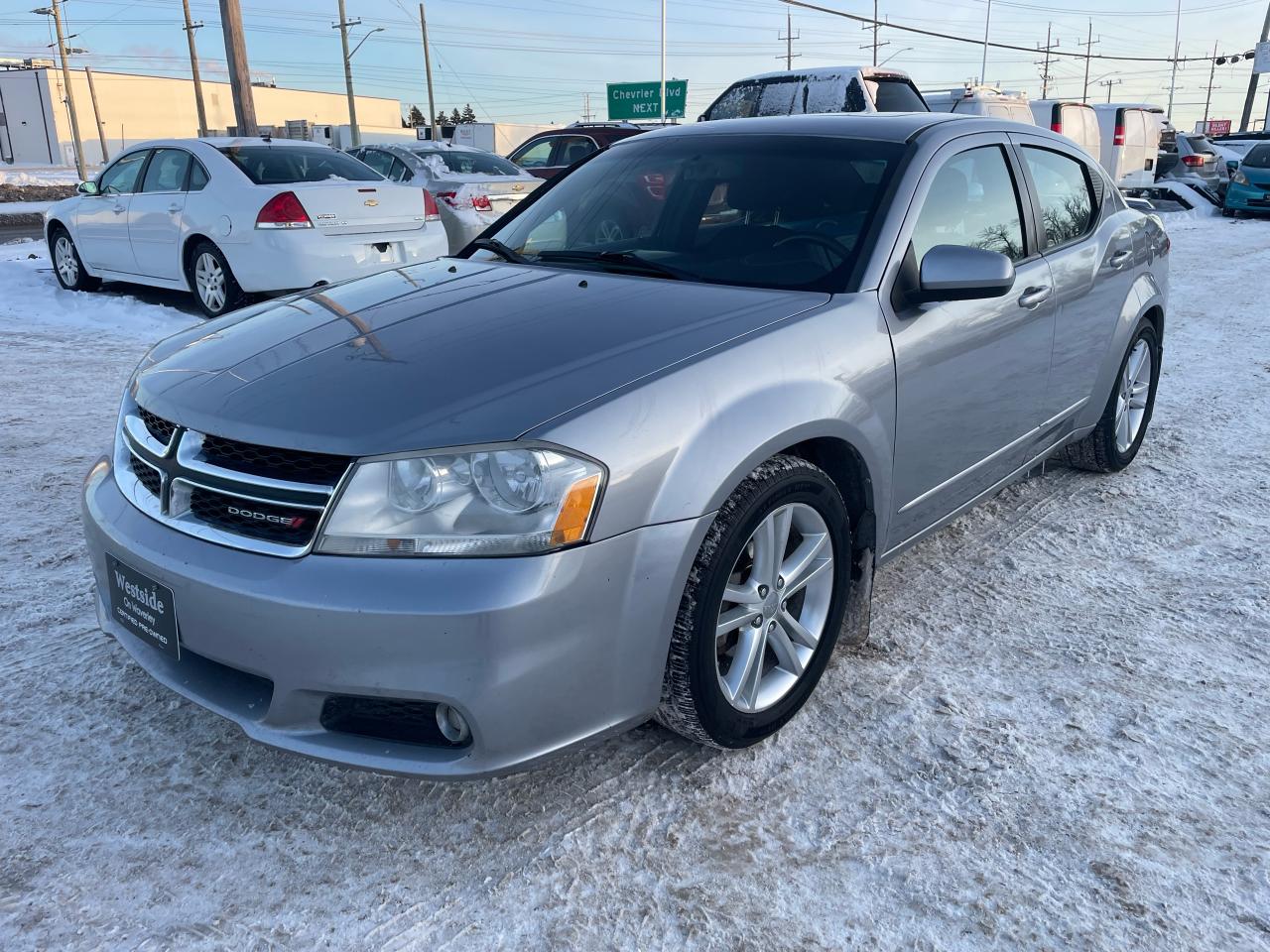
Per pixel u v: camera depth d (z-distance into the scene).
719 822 2.25
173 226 8.18
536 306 2.63
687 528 2.14
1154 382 4.73
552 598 1.97
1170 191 21.03
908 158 3.09
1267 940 1.94
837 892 2.05
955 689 2.79
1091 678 2.86
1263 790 2.38
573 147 13.72
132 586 2.27
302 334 2.57
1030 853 2.17
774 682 2.54
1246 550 3.75
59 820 2.22
